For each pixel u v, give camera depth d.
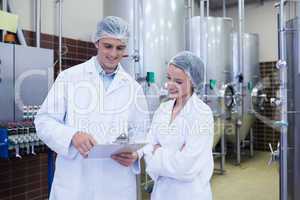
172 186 1.35
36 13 2.92
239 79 4.06
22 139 2.05
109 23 1.32
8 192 2.72
